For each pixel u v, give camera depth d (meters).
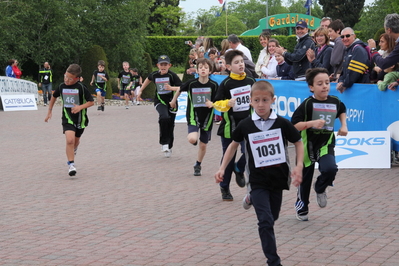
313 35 10.88
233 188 7.60
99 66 20.80
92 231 5.59
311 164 5.64
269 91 4.39
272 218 4.24
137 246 5.05
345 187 7.38
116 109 22.97
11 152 11.34
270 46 11.62
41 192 7.54
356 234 5.27
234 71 6.75
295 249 4.85
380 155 8.63
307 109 5.59
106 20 34.06
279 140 4.46
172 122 10.40
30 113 21.44
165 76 10.07
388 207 6.28
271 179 4.46
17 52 31.61
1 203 6.93
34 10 31.77
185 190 7.52
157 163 9.73
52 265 4.57
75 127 8.59
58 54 32.81
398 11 32.25
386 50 8.64
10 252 4.95
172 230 5.56
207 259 4.64
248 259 4.63
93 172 8.98
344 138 8.82
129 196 7.20
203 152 8.41
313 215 6.04
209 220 5.93
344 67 9.16
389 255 4.62
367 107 8.97
